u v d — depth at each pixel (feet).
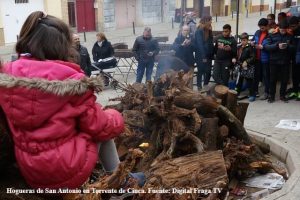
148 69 27.35
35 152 4.36
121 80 31.01
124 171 6.12
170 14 76.38
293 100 22.95
